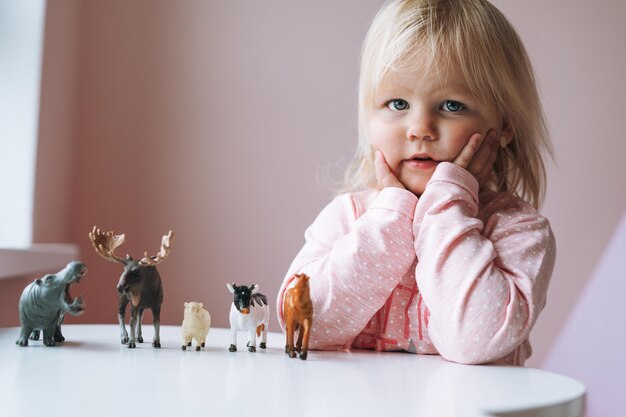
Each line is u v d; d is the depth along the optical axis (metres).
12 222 1.88
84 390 0.66
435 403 0.65
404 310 1.06
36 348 0.91
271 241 2.12
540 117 1.27
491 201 1.12
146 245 2.15
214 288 2.12
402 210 1.03
